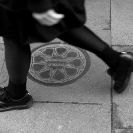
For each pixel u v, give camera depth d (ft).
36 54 9.89
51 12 5.17
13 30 6.20
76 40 6.64
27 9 5.54
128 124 7.66
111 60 7.26
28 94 8.21
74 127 7.70
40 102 8.43
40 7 5.03
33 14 5.18
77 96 8.50
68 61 9.55
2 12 5.97
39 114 8.11
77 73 9.16
